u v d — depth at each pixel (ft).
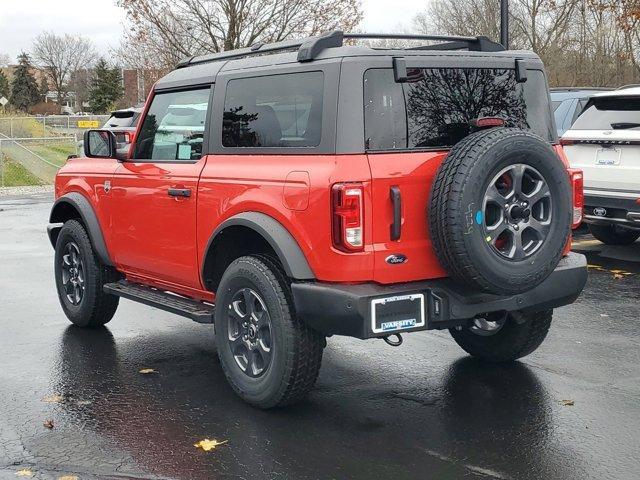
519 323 16.62
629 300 24.68
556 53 104.37
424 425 14.85
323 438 14.30
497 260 13.89
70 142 125.90
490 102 15.75
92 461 13.44
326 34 14.99
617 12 81.00
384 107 14.40
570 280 15.90
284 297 14.82
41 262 33.55
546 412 15.40
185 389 17.13
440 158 14.57
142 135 19.42
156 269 18.89
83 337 21.48
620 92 29.19
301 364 14.84
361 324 13.71
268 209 15.01
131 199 19.36
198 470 13.05
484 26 122.52
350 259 13.88
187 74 18.30
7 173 88.07
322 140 14.26
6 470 13.10
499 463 13.15
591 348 19.67
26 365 18.94
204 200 16.75
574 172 16.69
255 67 16.14
